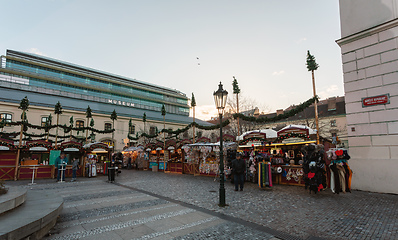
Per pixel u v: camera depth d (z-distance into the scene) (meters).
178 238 4.43
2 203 4.47
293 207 6.73
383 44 9.43
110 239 4.38
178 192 9.45
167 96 61.78
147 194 9.04
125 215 6.01
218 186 11.09
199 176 16.22
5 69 39.22
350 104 10.20
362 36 10.03
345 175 8.42
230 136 17.03
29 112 33.19
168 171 20.14
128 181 13.37
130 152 26.23
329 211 6.24
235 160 9.86
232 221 5.48
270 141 12.95
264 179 10.18
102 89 48.75
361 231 4.72
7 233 3.47
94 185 11.73
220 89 7.83
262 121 12.41
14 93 36.50
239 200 7.78
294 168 10.99
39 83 42.38
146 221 5.50
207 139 18.44
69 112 36.59
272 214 6.04
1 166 13.50
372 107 9.51
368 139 9.47
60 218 5.72
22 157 16.73
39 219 4.25
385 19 9.55
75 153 16.75
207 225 5.20
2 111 31.53
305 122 35.94
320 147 9.20
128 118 42.69
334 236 4.49
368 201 7.41
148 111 52.88
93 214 6.11
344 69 10.58
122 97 51.62
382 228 4.86
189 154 17.16
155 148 22.25
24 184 12.05
